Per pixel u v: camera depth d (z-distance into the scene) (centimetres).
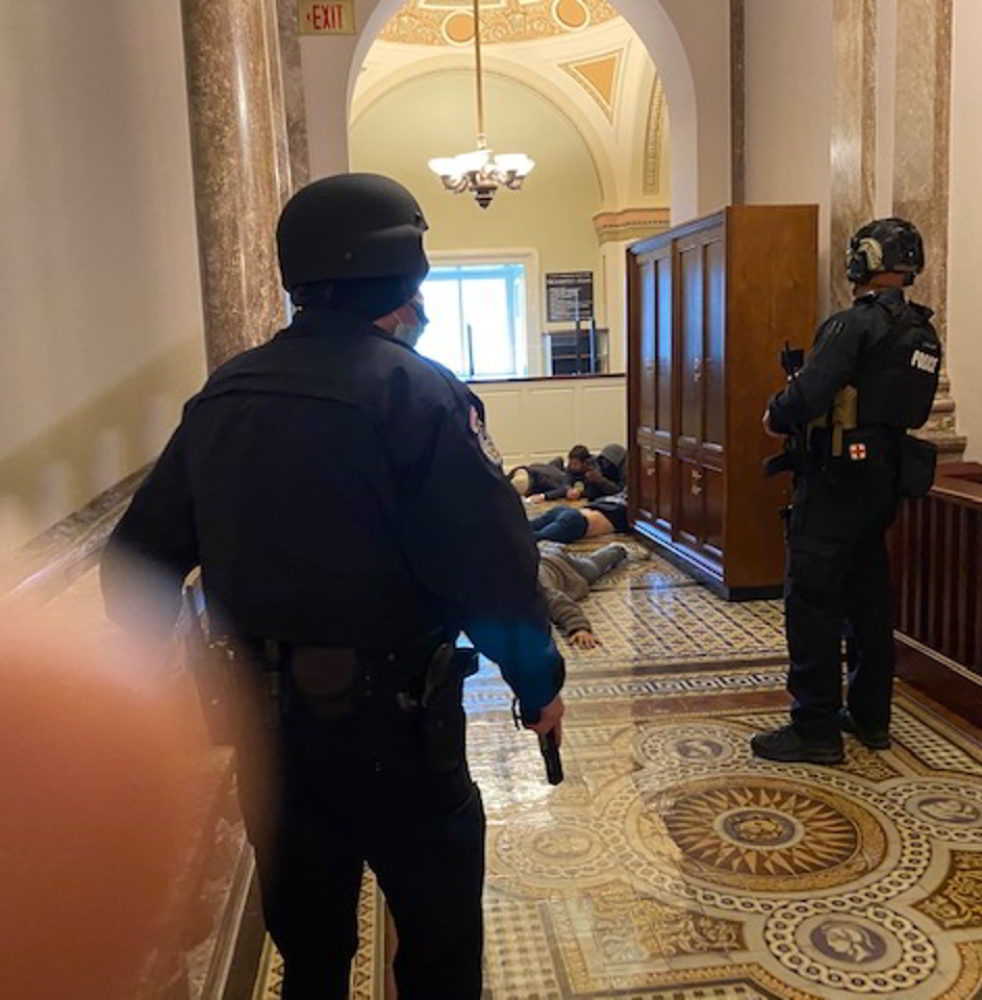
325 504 121
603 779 289
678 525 556
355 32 491
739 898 226
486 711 345
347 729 125
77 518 156
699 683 368
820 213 468
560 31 1042
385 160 1162
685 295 529
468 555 121
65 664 100
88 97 175
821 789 279
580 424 877
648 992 194
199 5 264
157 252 224
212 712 130
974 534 318
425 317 141
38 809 86
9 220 135
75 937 86
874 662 299
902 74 401
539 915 221
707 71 538
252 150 293
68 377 158
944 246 407
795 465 289
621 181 1155
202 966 161
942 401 409
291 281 131
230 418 126
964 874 233
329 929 144
